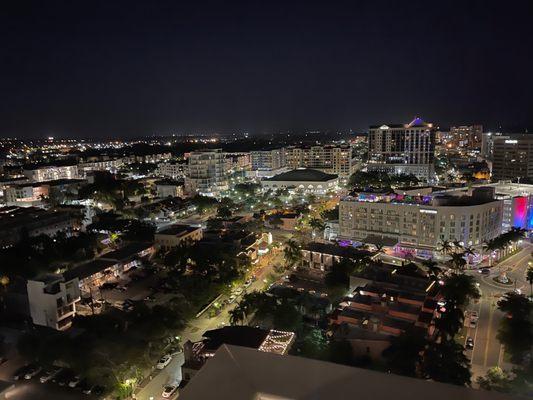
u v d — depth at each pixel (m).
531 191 186.50
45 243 150.50
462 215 147.62
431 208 152.25
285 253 141.88
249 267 137.62
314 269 144.00
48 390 79.12
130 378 80.31
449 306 89.62
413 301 90.56
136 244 157.88
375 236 162.75
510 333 85.88
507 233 145.88
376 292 96.81
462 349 77.19
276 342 78.19
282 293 111.88
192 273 130.88
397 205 160.38
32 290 103.44
